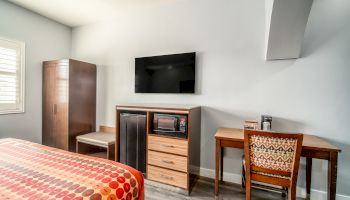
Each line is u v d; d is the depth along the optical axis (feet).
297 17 5.37
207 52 8.07
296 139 4.45
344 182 6.09
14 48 9.21
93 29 11.14
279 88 6.90
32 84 9.98
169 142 6.91
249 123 6.57
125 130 7.95
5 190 2.96
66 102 9.41
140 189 3.88
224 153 7.76
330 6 6.17
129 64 10.05
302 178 6.57
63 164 4.05
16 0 8.70
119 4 8.97
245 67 7.41
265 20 6.99
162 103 9.07
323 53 6.29
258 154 4.94
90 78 10.63
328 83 6.25
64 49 11.54
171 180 6.88
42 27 10.34
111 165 4.07
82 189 3.01
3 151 4.75
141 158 7.60
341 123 6.14
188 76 8.29
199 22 8.23
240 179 7.47
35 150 4.90
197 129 7.63
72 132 9.59
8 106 9.07
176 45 8.75
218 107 7.89
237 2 7.50
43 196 2.80
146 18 9.49
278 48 6.33
